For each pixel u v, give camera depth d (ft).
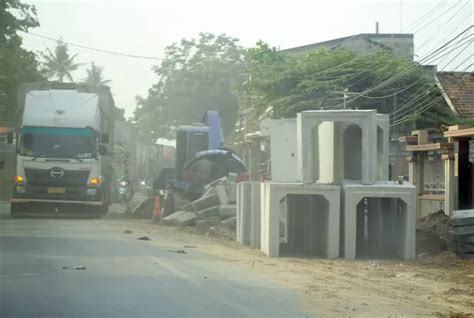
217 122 135.03
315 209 68.44
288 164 101.45
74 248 58.08
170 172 134.62
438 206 90.17
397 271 52.80
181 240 71.87
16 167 94.17
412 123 116.26
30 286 38.47
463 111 116.16
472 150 82.33
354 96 111.34
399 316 33.78
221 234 81.15
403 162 115.75
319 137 70.38
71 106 95.61
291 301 36.91
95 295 36.29
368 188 61.00
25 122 94.02
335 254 60.80
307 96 115.03
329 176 66.28
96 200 95.09
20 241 62.85
